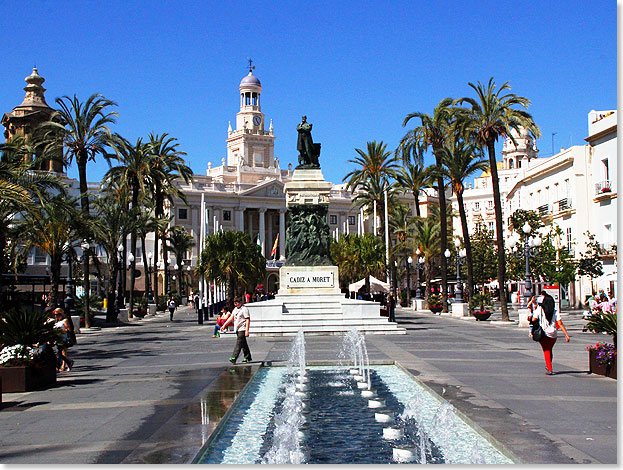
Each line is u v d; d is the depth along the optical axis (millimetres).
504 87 39156
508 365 17484
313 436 10008
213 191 119562
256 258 58906
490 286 82688
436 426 10453
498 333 30344
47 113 67688
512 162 124250
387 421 11023
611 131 48250
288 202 36094
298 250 35688
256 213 126625
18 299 43969
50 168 66688
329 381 15578
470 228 123000
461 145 46594
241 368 17516
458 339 26922
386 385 14797
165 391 13875
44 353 15453
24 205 23688
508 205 83500
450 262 69750
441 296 55094
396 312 58656
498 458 8320
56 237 34188
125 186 47844
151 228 60500
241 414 11570
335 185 135375
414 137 50156
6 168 24641
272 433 10023
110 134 40188
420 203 128875
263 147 139000
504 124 38812
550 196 62406
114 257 45312
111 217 45156
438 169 49344
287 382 15461
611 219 48219
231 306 31375
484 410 10969
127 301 91562
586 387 13523
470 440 9383
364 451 9047
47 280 45281
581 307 55125
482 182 128500
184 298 90688
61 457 8469
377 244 59375
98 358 22000
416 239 66875
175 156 59062
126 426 10328
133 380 15914
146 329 39375
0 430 10406
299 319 31719
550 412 10781
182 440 9203
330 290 34875
